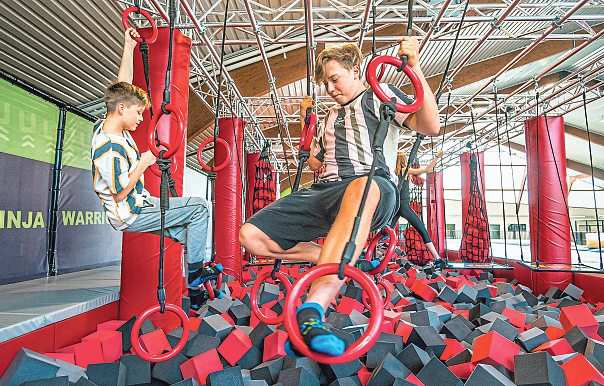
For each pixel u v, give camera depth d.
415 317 3.55
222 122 6.23
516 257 11.24
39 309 2.72
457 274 7.88
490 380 2.11
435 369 2.39
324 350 1.01
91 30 4.88
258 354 2.96
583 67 5.47
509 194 18.64
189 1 4.98
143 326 3.09
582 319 3.21
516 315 3.80
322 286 1.23
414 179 8.34
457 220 19.12
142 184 2.53
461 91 9.94
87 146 5.60
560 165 6.36
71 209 5.22
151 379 2.62
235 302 3.98
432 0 5.36
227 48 6.37
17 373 2.03
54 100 4.89
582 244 15.85
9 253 4.16
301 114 1.91
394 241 1.94
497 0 5.03
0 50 4.58
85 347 2.63
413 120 1.54
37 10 4.29
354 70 1.64
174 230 2.72
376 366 2.72
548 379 2.14
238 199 6.21
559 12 4.79
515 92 6.48
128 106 2.41
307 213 1.64
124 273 3.40
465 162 10.08
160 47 3.36
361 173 1.52
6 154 4.19
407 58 1.39
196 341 2.90
